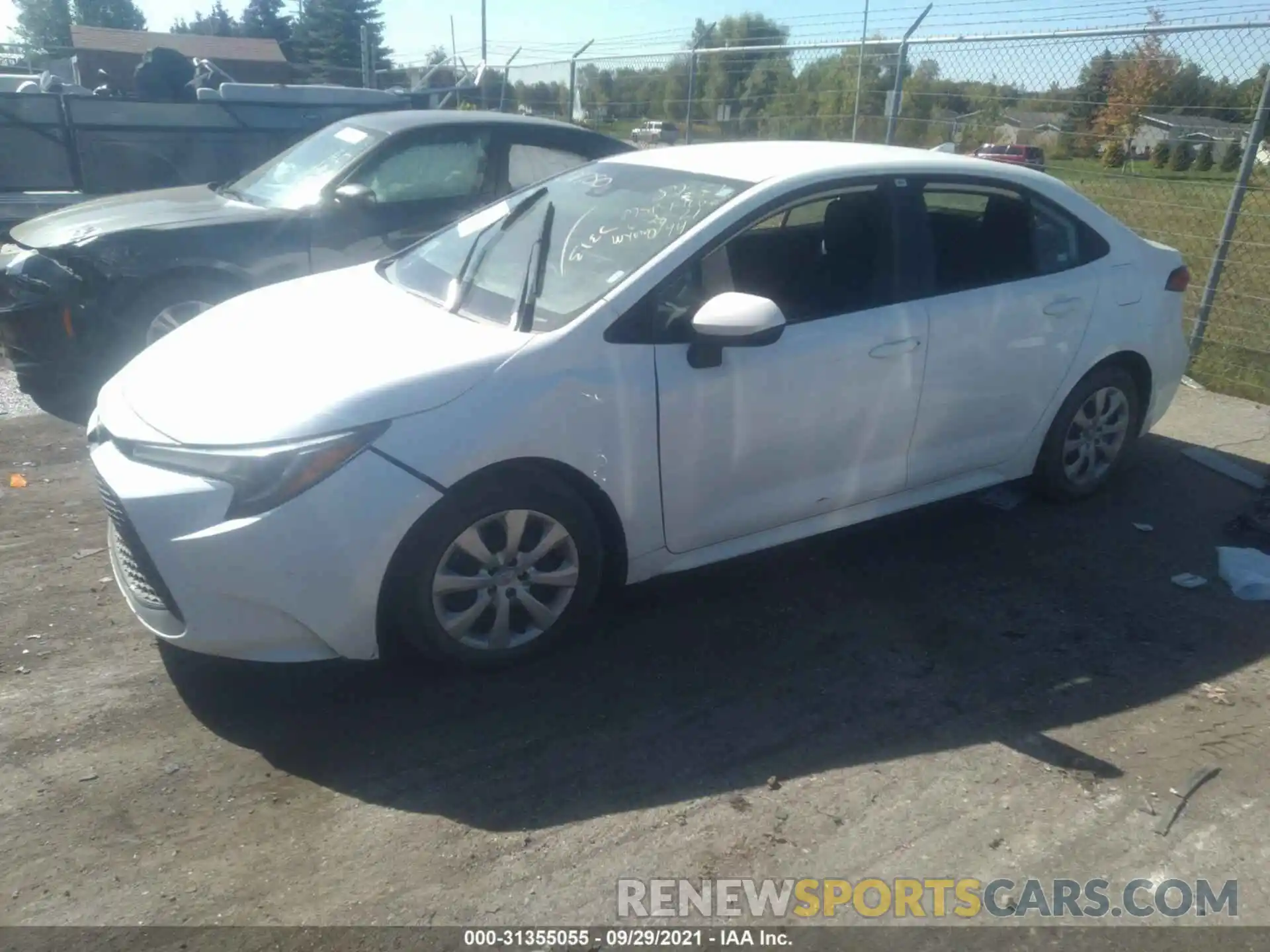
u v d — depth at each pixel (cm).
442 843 284
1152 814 302
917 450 433
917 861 282
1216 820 300
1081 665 377
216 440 317
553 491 348
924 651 384
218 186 727
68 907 260
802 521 414
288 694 348
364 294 420
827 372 394
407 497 319
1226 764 324
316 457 312
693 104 1183
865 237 414
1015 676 370
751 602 414
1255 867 283
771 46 993
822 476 410
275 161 714
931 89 925
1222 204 730
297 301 418
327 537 312
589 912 262
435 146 675
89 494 508
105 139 869
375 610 325
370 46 1803
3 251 644
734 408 375
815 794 307
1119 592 431
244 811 294
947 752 327
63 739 322
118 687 350
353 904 263
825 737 333
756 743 330
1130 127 777
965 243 442
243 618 317
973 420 447
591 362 350
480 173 689
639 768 316
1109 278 480
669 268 368
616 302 359
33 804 294
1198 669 377
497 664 357
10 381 687
